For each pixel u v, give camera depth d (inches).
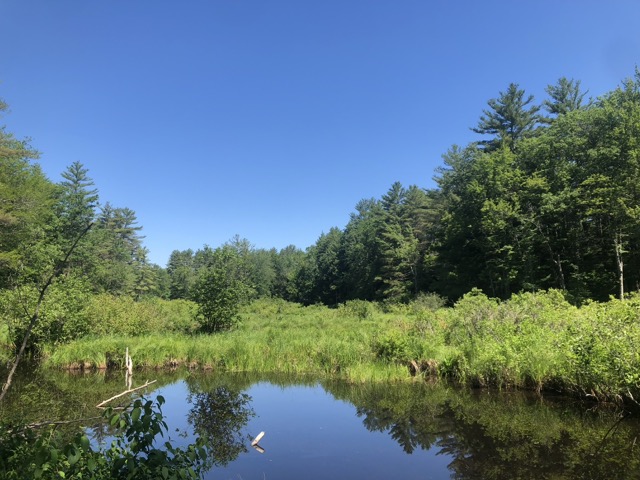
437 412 377.1
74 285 780.0
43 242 1162.0
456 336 567.2
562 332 426.9
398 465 265.6
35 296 674.2
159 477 132.8
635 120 1055.6
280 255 3887.8
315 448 301.0
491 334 518.9
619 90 1214.9
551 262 1314.0
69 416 359.9
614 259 1160.8
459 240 1681.8
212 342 699.4
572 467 243.1
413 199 2416.3
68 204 1694.1
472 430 322.7
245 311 1456.7
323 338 689.0
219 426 356.2
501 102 1771.7
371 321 973.8
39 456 131.0
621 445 273.1
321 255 3102.9
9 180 1113.4
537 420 335.9
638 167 1012.5
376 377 521.0
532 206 1346.0
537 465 249.0
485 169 1503.4
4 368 614.5
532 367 427.2
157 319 913.5
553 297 611.8
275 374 588.4
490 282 1469.0
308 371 595.8
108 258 2458.2
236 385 524.1
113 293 1964.8
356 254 2615.7
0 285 847.1
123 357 636.7
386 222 2415.1
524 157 1466.5
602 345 357.7
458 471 249.9
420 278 2025.1
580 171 1196.5
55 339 698.2
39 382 531.5
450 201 1929.1
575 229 1225.4
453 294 1589.6
